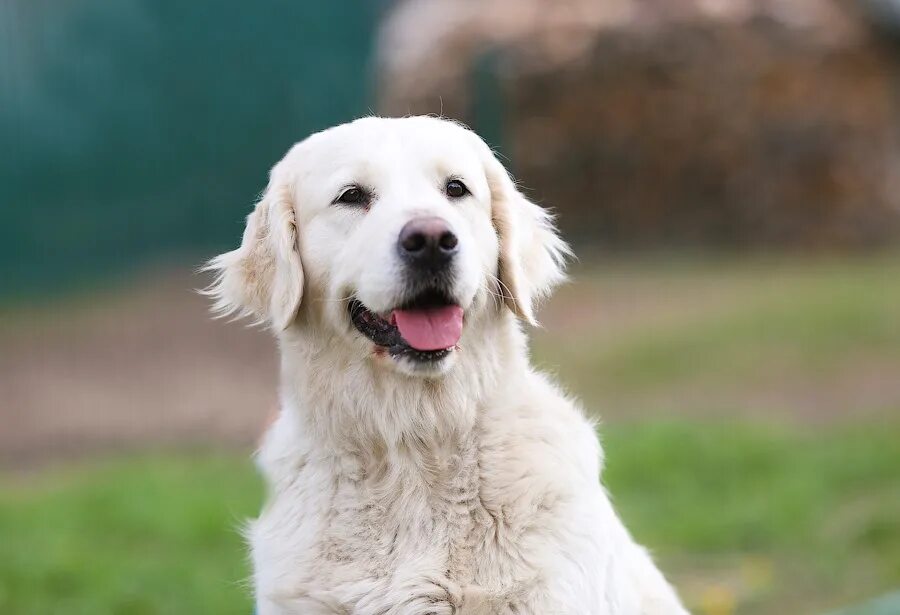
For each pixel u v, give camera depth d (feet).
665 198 73.26
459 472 15.62
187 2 74.33
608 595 15.49
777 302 56.80
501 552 15.12
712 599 26.55
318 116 74.43
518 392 16.39
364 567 15.40
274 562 15.76
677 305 58.90
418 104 71.15
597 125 72.43
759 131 71.77
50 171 73.36
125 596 26.99
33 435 48.47
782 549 30.09
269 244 17.20
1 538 31.42
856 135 71.92
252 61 74.33
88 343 63.87
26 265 73.00
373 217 15.98
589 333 55.57
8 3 71.00
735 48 71.72
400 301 15.49
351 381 16.10
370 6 77.97
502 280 16.97
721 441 37.88
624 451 37.40
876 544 30.01
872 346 50.57
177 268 75.72
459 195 16.69
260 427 48.37
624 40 71.72
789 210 71.97
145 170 75.61
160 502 34.17
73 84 73.41
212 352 61.57
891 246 70.74
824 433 40.50
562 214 73.72
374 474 15.85
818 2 73.51
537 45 71.87
